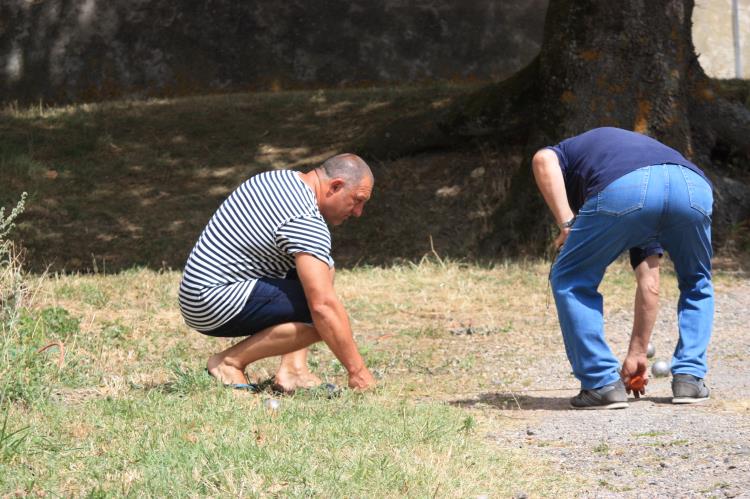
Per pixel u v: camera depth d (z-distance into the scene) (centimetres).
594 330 1226
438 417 1096
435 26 4725
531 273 2517
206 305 1230
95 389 1230
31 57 4638
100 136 3909
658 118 2891
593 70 2895
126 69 4628
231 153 3778
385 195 3353
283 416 1055
